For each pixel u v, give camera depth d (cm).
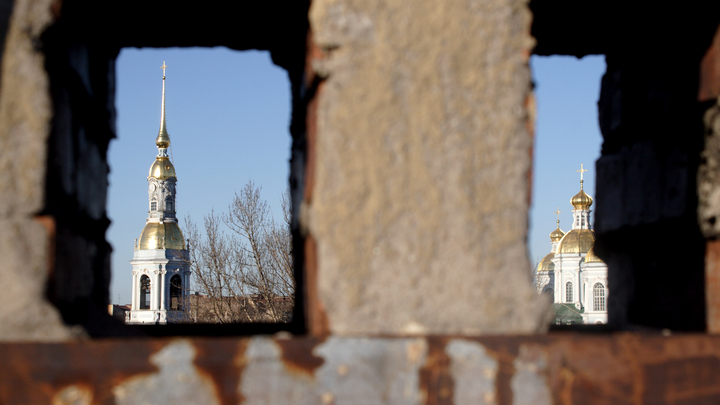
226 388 150
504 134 170
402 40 169
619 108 286
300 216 202
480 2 173
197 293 2330
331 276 162
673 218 229
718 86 206
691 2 220
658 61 246
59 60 179
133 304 5303
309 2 196
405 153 166
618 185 281
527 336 157
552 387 155
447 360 154
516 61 173
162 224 5466
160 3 252
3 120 160
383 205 164
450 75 169
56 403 145
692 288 216
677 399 159
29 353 145
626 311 273
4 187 159
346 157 164
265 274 2152
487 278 166
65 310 182
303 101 212
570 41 304
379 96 166
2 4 162
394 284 163
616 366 158
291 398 151
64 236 180
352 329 161
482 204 167
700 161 213
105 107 252
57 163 176
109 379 147
